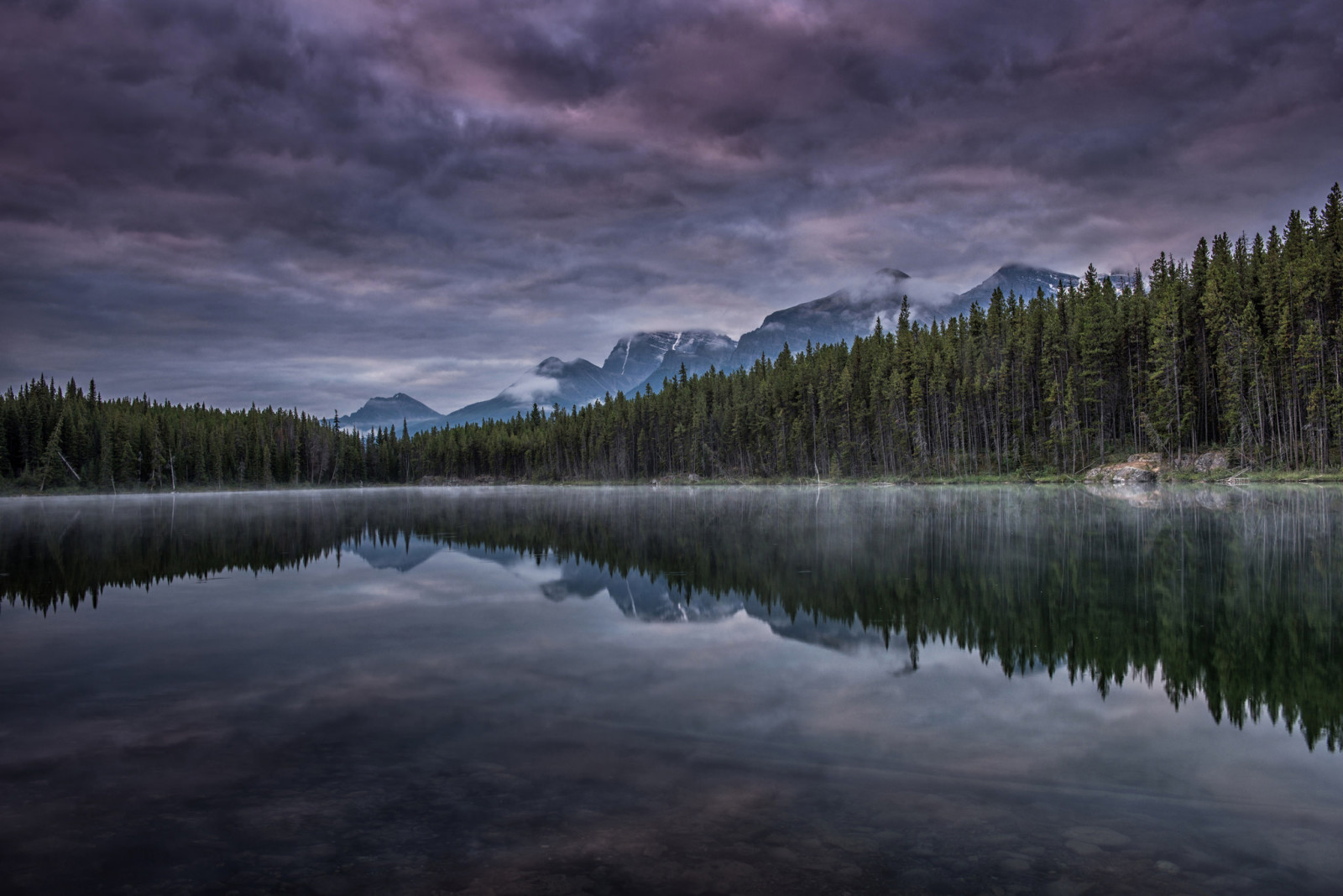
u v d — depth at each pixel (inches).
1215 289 3046.3
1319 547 912.9
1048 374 3560.5
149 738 327.9
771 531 1280.8
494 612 617.3
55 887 211.5
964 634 520.4
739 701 377.4
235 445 5531.5
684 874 214.2
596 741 322.7
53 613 616.4
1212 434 3142.2
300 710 365.4
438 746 317.4
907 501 2212.1
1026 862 221.6
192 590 735.1
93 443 4793.3
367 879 212.8
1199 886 208.4
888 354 4411.9
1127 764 297.9
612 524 1517.0
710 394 5521.7
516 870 217.3
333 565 922.1
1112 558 853.2
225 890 208.4
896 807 259.3
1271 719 350.0
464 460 7308.1
